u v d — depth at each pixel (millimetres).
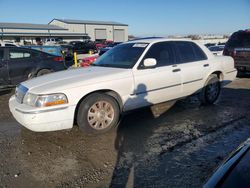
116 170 3496
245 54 9680
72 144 4301
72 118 4305
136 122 5270
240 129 4875
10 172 3486
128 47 5547
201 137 4520
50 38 57094
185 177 3295
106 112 4613
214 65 6316
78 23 63812
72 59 24688
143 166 3584
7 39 51656
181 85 5641
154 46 5344
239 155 2006
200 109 6121
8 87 8648
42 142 4398
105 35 68312
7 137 4641
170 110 6027
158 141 4379
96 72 4828
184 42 5934
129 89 4828
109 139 4473
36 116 4086
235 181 1722
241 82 9641
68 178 3332
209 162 3654
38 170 3529
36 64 9016
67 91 4242
